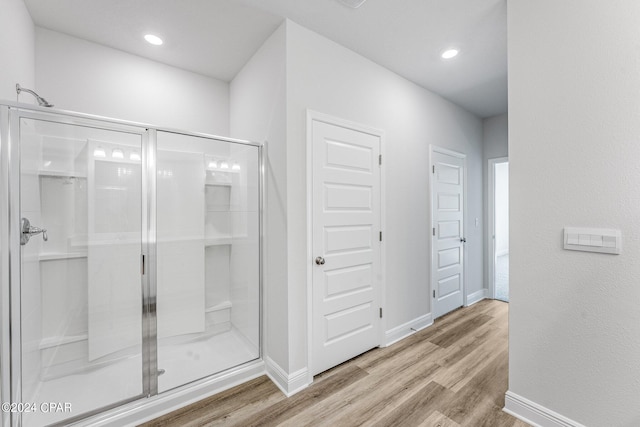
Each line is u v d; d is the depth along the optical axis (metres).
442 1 1.83
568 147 1.48
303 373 2.01
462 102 3.49
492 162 4.01
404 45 2.31
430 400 1.84
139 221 1.95
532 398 1.62
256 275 2.29
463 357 2.39
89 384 1.86
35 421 1.55
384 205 2.60
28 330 1.62
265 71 2.25
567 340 1.49
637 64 1.28
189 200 2.40
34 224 1.68
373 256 2.52
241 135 2.69
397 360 2.35
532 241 1.62
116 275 1.96
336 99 2.25
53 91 2.16
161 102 2.61
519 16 1.66
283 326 2.00
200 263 2.48
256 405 1.82
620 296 1.33
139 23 2.06
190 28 2.11
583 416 1.44
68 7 1.90
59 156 1.84
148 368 1.84
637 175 1.28
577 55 1.45
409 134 2.90
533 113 1.60
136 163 1.95
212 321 2.55
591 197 1.41
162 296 2.29
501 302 3.91
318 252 2.13
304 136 2.05
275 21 2.02
